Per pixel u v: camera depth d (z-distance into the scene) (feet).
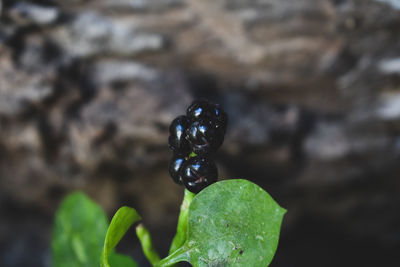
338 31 0.88
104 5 0.90
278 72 0.96
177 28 0.92
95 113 0.98
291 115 1.00
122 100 0.98
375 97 0.95
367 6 0.85
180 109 0.97
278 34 0.91
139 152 1.02
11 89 0.94
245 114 0.99
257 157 1.04
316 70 0.94
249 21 0.90
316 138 1.02
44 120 0.99
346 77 0.93
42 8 0.89
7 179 1.12
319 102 1.00
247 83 0.99
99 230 0.74
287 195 1.11
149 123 0.98
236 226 0.62
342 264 1.21
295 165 1.05
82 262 0.74
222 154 1.03
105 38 0.93
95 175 1.07
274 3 0.88
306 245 1.22
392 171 1.03
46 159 1.04
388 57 0.89
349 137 1.01
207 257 0.62
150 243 0.68
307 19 0.89
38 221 1.23
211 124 0.63
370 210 1.12
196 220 0.62
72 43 0.94
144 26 0.92
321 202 1.12
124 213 0.63
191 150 0.64
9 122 0.99
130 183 1.10
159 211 1.16
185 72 0.99
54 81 0.95
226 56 0.95
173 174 0.64
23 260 1.21
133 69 0.97
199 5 0.90
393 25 0.86
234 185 0.62
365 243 1.20
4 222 1.22
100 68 0.98
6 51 0.91
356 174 1.05
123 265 0.72
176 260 0.62
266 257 0.61
